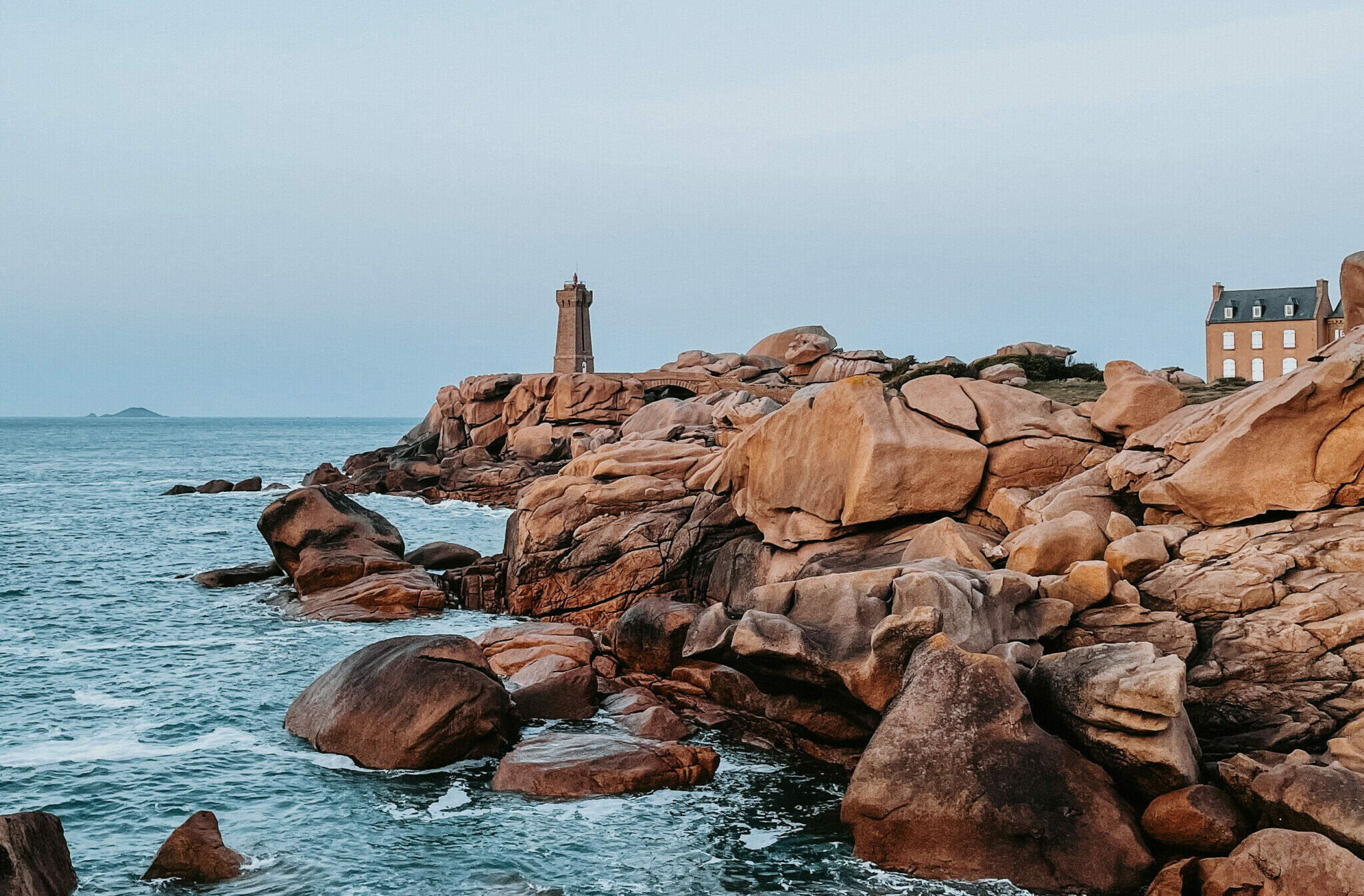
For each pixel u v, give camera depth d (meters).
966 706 17.36
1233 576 20.20
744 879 16.80
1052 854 16.20
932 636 18.45
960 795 16.72
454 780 20.59
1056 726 17.75
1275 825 15.58
